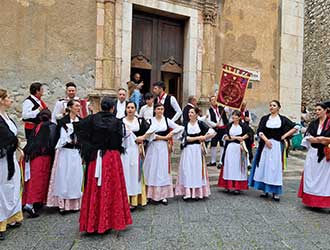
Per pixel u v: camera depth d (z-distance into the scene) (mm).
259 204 5160
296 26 10922
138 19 8758
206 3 9211
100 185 3689
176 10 8852
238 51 9961
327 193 4793
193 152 5258
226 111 7754
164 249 3363
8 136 3695
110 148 3801
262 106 10367
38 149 4520
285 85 10719
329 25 17188
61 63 7547
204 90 9242
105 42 7887
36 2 7266
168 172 5098
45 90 7387
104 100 3916
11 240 3578
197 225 4090
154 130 4836
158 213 4578
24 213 4562
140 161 4758
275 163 5355
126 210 3846
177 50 9383
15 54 7082
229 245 3486
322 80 17750
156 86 6168
